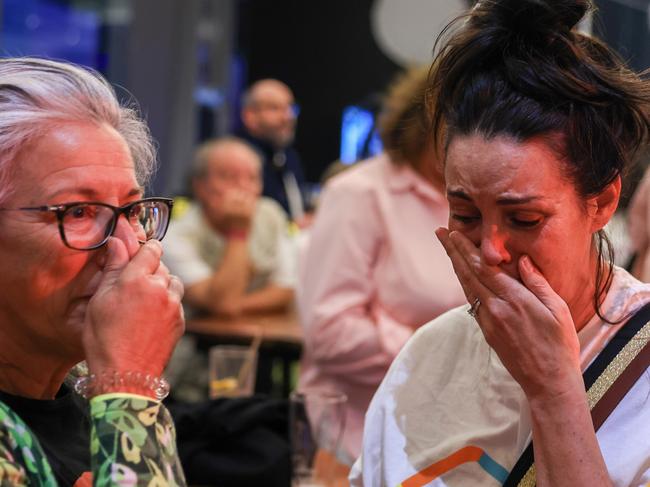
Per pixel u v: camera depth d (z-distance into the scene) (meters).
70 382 1.64
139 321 1.43
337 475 2.57
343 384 2.98
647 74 1.53
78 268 1.45
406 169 2.91
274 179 7.23
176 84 8.73
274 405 2.73
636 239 3.22
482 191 1.45
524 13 1.48
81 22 8.04
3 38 7.38
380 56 10.59
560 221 1.46
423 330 1.84
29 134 1.41
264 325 4.79
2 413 1.39
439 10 5.76
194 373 4.71
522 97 1.44
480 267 1.49
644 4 8.26
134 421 1.37
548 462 1.44
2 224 1.42
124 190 1.49
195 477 2.62
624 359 1.55
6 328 1.49
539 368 1.46
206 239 5.09
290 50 10.80
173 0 8.62
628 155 1.53
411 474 1.69
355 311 2.92
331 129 10.70
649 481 1.48
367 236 2.93
